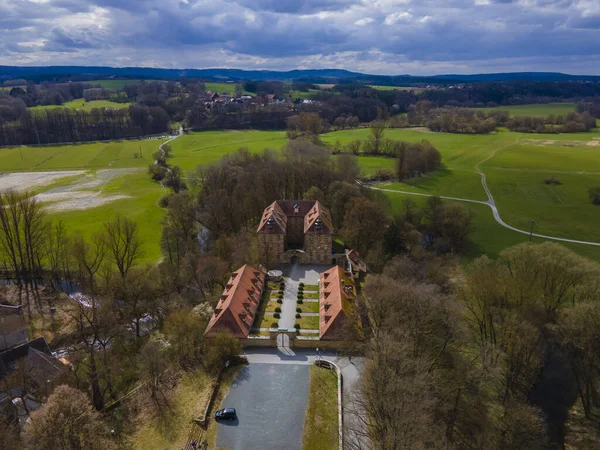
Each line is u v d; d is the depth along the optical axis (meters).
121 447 68.56
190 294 121.12
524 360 88.75
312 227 130.62
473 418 75.38
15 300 121.44
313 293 114.38
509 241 159.00
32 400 79.88
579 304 84.44
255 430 71.12
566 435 77.38
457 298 106.44
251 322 97.81
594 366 83.75
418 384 65.81
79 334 106.19
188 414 74.44
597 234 162.75
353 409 74.19
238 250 129.25
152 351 85.44
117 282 114.81
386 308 89.75
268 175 168.62
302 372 84.62
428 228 164.75
